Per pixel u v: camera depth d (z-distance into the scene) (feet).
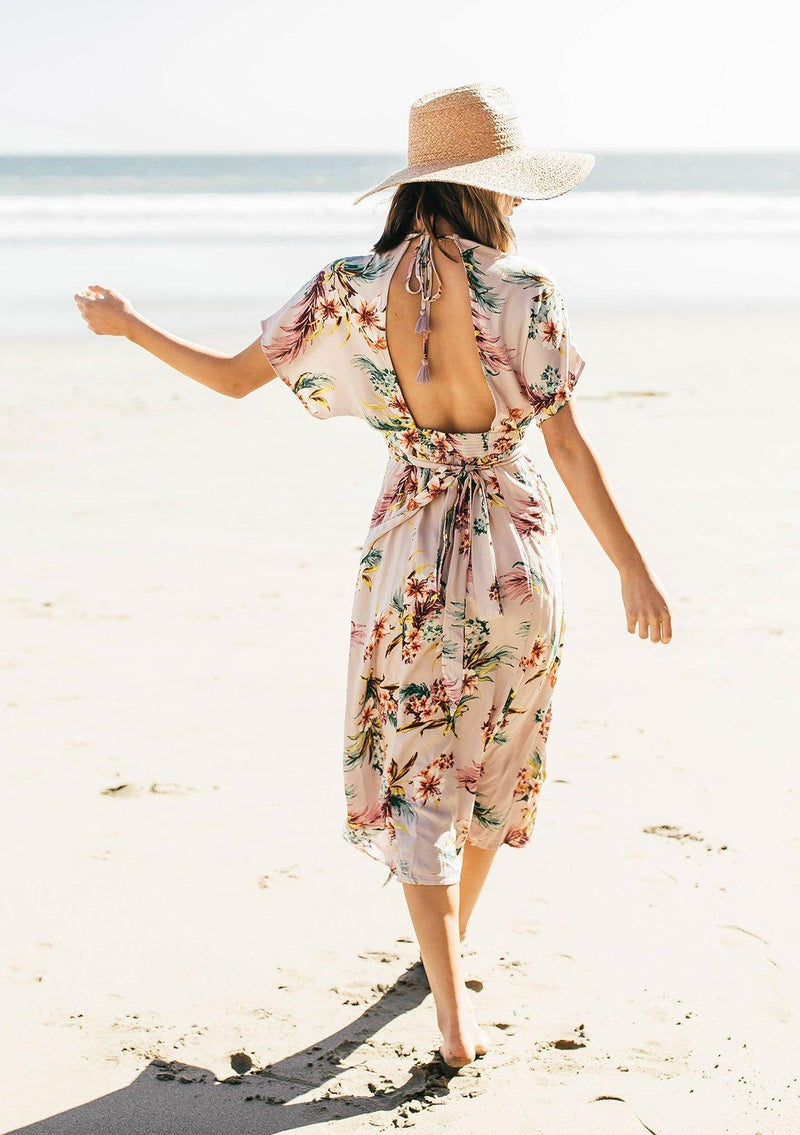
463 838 8.33
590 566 20.11
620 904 10.12
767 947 9.46
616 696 14.67
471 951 9.48
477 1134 7.43
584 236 83.66
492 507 8.00
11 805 11.80
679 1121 7.52
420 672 8.01
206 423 31.19
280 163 218.59
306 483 25.35
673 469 26.32
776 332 46.21
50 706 14.26
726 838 11.16
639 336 44.70
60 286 54.39
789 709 14.24
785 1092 7.77
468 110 7.79
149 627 17.04
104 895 10.27
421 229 7.76
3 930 9.72
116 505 23.49
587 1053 8.21
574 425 7.89
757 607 17.98
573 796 12.05
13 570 19.52
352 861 10.89
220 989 9.01
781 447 28.37
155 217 93.76
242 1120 7.61
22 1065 8.12
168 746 13.23
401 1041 8.43
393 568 8.06
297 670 15.51
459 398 7.84
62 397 33.83
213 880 10.53
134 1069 8.11
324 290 8.04
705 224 94.84
